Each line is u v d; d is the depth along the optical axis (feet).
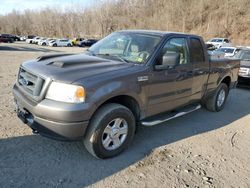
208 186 11.42
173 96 15.57
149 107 14.20
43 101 11.28
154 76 13.88
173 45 15.47
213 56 20.12
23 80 13.15
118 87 12.17
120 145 13.11
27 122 12.26
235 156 14.23
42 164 11.98
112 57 14.61
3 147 13.10
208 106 21.29
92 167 12.06
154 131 16.62
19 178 10.91
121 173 11.80
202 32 201.46
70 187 10.64
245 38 175.32
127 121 13.01
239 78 31.30
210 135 16.71
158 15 248.11
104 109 12.09
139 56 14.23
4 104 19.16
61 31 293.02
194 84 17.21
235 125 18.90
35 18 323.16
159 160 13.14
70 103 10.98
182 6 229.45
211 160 13.57
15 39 199.52
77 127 11.22
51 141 14.01
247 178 12.25
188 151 14.32
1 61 48.26
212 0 216.13
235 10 195.21
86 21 281.33
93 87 11.38
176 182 11.49
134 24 260.01
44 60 13.75
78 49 125.08
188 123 18.57
